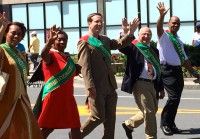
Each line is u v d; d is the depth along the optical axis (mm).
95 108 7371
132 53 8195
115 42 7699
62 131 9938
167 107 9445
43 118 6953
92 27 7438
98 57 7355
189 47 19891
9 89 6004
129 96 15750
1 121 5961
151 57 8172
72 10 29625
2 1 31359
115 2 28188
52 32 6832
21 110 6066
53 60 6977
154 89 8211
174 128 9625
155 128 8078
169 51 9320
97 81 7348
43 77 7137
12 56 6066
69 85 7035
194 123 10695
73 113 7062
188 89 17484
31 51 24297
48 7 30281
